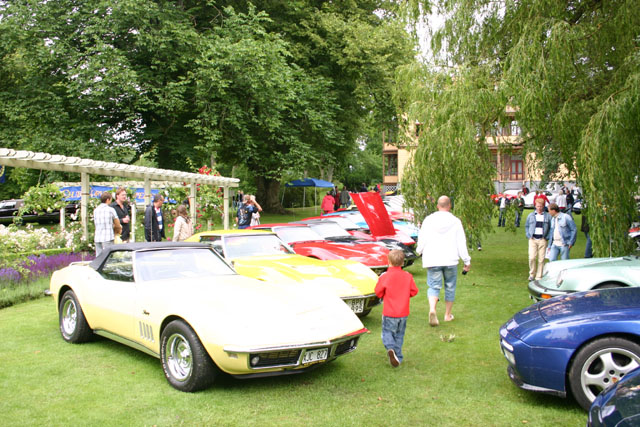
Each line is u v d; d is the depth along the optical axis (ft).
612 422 7.86
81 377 15.24
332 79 84.58
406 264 34.55
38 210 43.47
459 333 20.42
